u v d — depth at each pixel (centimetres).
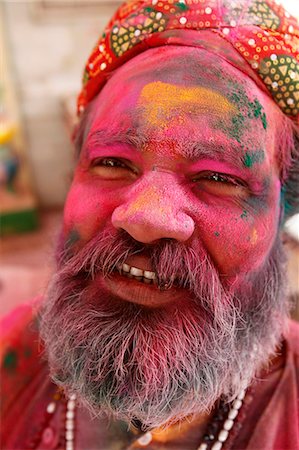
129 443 63
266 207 54
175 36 53
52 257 67
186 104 49
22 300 140
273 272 61
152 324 50
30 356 74
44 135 235
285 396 62
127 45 56
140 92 51
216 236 51
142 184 49
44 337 60
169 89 50
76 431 67
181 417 56
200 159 49
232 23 52
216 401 62
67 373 56
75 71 223
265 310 60
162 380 50
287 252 70
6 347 75
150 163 49
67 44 216
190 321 51
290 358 65
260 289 58
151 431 61
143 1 56
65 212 58
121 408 52
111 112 53
